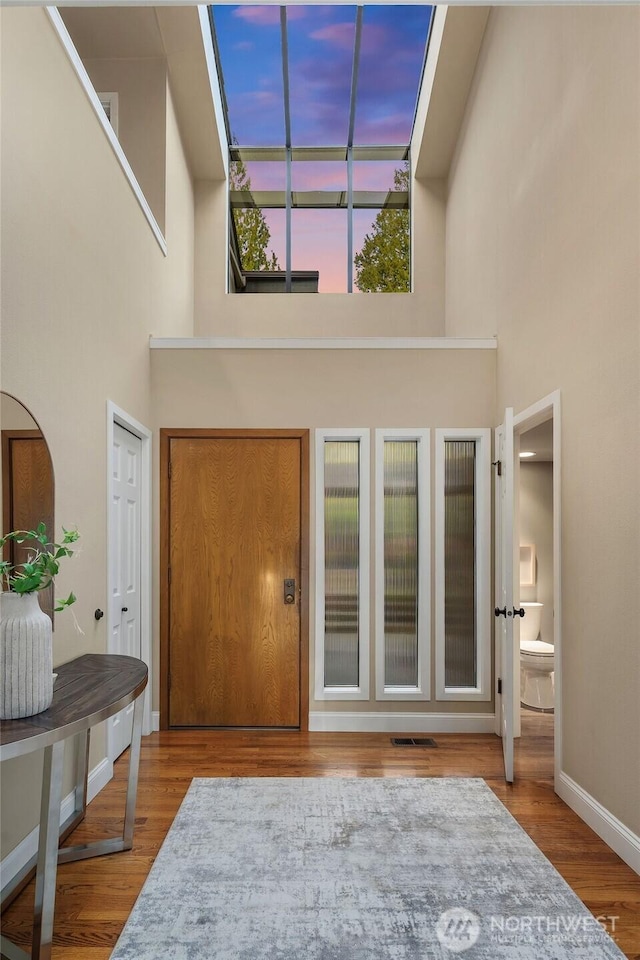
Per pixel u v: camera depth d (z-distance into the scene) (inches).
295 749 142.4
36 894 68.7
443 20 182.5
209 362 159.9
